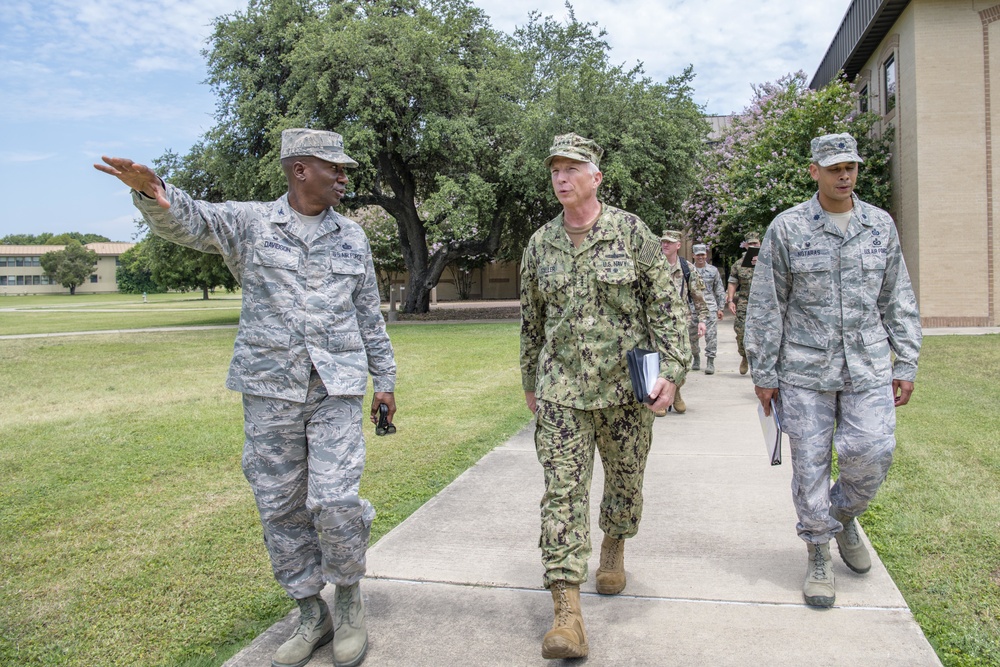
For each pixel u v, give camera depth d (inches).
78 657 111.7
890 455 118.3
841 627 112.1
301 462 108.3
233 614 124.8
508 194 932.0
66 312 1528.1
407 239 1047.0
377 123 824.9
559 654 98.4
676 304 110.1
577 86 832.9
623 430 113.0
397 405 318.7
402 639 112.7
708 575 132.3
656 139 854.5
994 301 649.6
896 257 121.4
